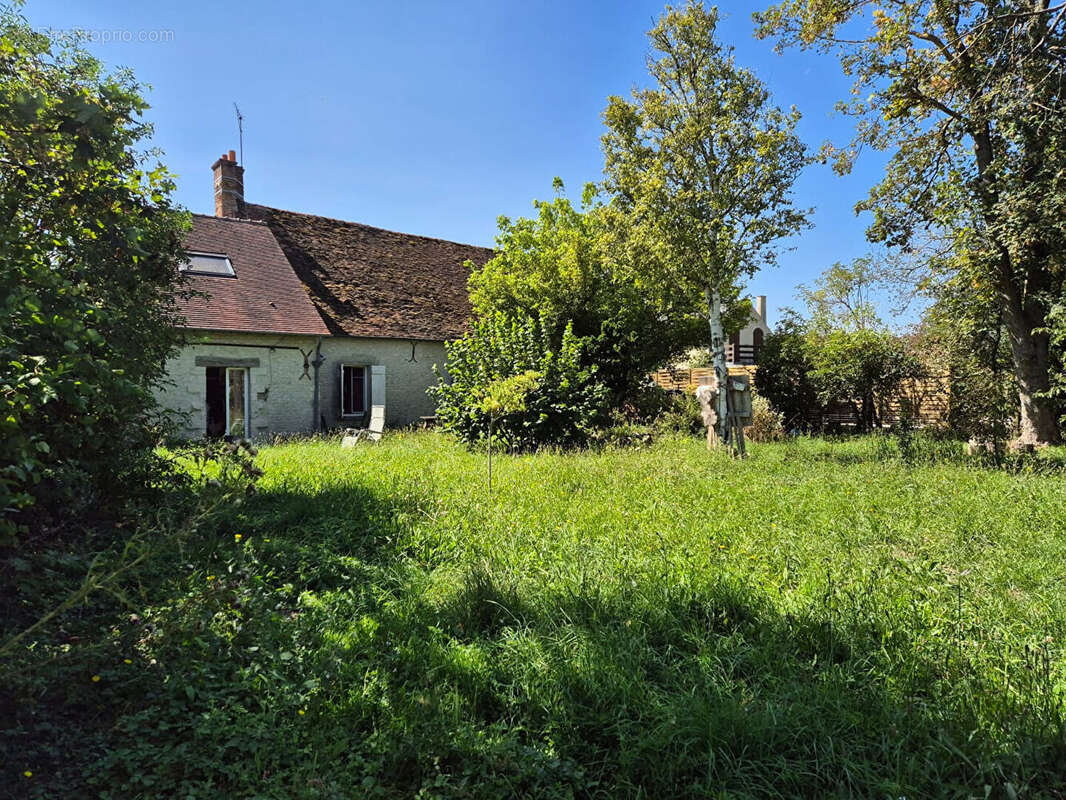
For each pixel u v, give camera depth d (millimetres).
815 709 2543
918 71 11164
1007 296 12398
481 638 3404
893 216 13031
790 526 5422
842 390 16578
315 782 2176
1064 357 12109
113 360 4773
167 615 3104
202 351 14461
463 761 2377
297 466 8852
